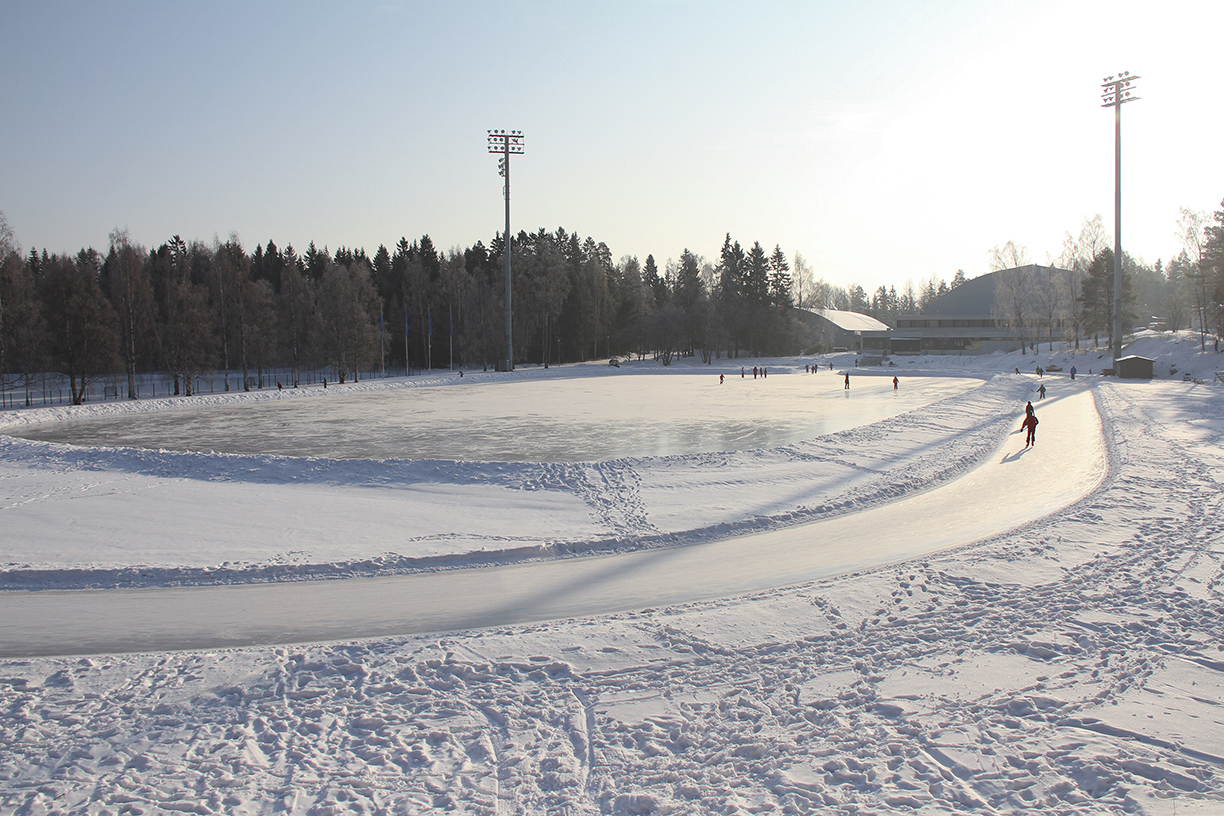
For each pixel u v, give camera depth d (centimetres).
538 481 2000
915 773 614
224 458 2234
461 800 589
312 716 729
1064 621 943
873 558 1330
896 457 2386
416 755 658
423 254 13200
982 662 830
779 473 2123
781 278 14025
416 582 1221
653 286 15562
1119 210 6712
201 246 11431
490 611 1075
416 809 575
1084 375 7331
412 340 11106
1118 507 1574
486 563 1338
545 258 11362
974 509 1733
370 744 680
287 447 3069
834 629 937
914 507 1770
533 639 915
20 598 1146
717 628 943
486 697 769
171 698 767
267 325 7544
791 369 9625
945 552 1305
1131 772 605
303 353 8525
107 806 578
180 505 1784
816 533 1531
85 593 1174
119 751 664
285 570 1280
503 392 6341
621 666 841
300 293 8181
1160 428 3045
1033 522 1507
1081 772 607
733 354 12862
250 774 626
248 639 977
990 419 3547
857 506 1792
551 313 11344
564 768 634
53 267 5881
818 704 741
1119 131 6594
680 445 3002
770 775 618
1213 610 970
